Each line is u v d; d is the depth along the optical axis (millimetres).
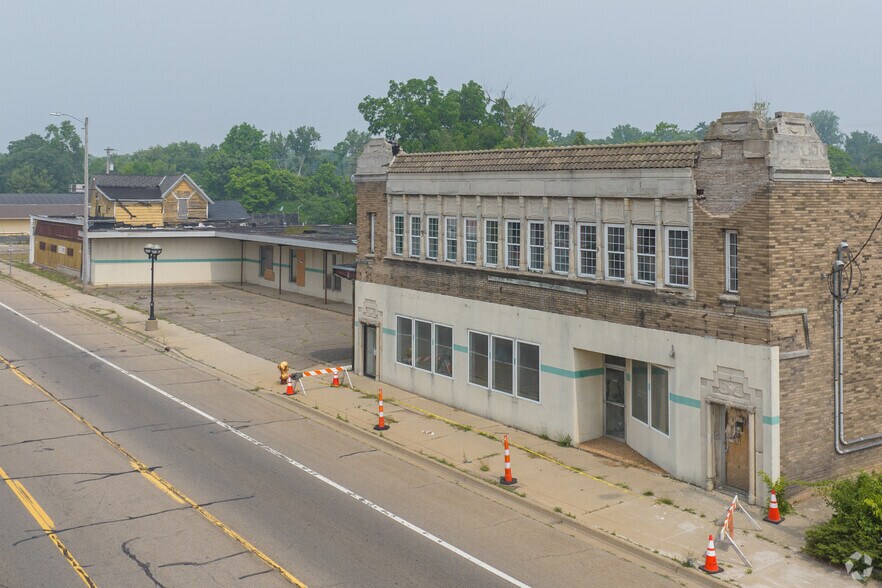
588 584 15328
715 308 19438
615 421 23719
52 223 65562
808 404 19156
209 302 51469
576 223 22984
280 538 17047
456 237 27125
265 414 26953
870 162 137000
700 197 19672
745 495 19266
